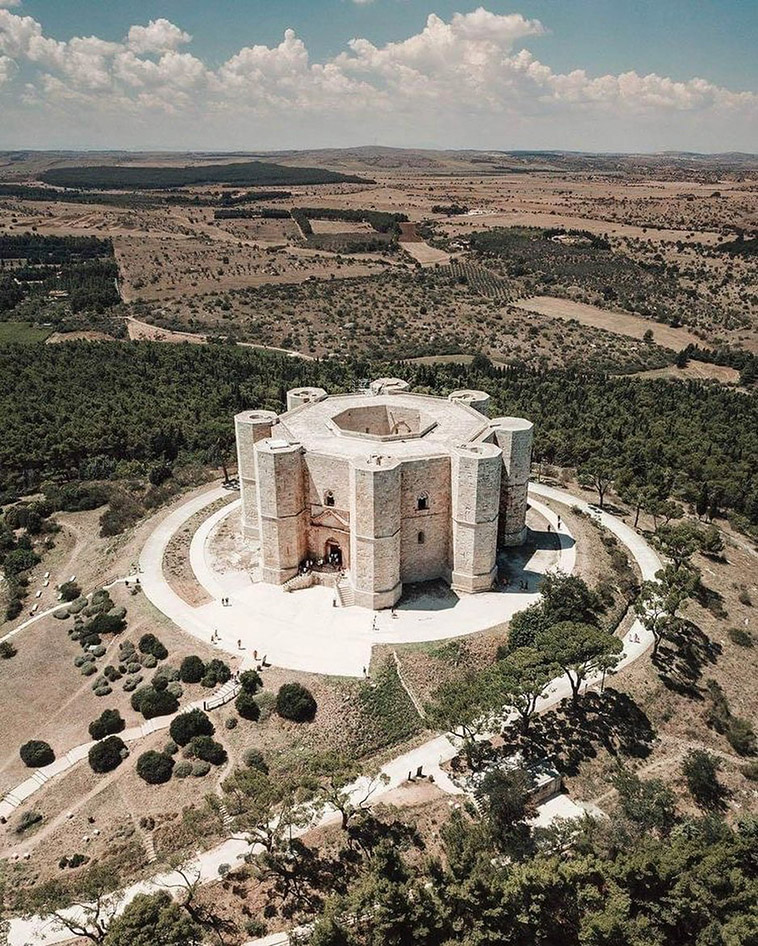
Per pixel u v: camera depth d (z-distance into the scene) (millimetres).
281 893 46625
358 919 43344
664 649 70625
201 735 58031
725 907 42469
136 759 56750
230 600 75812
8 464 110688
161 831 50656
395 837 50406
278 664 65500
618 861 45562
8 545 94062
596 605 74375
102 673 67438
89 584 83250
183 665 65125
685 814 53750
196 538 89500
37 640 73812
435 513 76062
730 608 80500
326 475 75688
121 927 40062
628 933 41062
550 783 54375
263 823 46062
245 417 85375
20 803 54750
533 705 59625
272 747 57406
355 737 59219
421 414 89062
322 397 94375
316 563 80500
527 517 95562
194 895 46125
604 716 62406
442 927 42094
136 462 114188
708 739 61781
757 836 48219
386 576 72500
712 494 106062
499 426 82625
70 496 103375
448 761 57812
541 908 43594
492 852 49344
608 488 107125
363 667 64812
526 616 68125
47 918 45500
